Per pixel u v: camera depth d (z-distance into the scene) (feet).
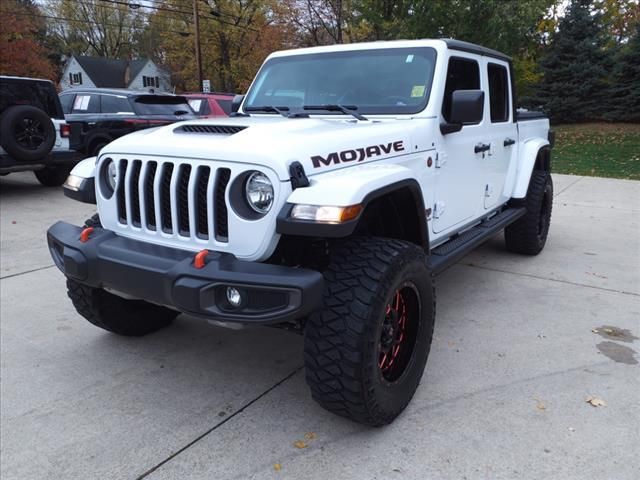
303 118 11.16
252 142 8.04
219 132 9.10
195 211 8.23
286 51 13.39
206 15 124.67
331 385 7.96
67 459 8.27
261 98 12.82
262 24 125.18
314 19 100.94
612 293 15.25
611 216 26.03
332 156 8.38
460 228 13.17
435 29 47.09
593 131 73.46
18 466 8.11
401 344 9.22
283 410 9.55
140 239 8.99
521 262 18.28
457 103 10.22
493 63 14.33
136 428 9.05
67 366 11.14
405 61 11.66
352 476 7.84
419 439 8.66
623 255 19.20
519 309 14.05
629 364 11.06
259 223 7.68
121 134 32.91
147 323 12.32
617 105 76.33
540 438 8.63
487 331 12.66
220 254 7.94
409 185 9.05
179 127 9.77
